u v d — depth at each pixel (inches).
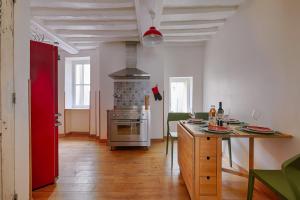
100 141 193.0
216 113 111.3
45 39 162.9
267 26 93.1
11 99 66.9
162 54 193.8
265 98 95.0
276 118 86.8
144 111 167.6
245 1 113.7
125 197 89.5
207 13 126.9
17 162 70.7
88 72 225.9
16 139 70.1
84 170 121.3
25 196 76.4
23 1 73.9
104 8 123.6
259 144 99.3
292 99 77.5
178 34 168.4
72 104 227.3
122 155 151.5
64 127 215.8
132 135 167.6
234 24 128.6
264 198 87.9
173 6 123.1
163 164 131.4
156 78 193.9
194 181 78.7
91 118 214.4
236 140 124.5
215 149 78.2
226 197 89.4
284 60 81.8
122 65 190.9
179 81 215.6
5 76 63.9
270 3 90.7
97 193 93.2
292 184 44.4
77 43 191.8
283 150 82.4
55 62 105.3
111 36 170.9
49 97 101.2
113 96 192.4
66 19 139.7
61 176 112.5
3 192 63.4
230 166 124.6
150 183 103.3
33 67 94.6
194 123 105.7
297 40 75.0
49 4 114.3
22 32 73.3
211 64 179.6
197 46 208.5
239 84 122.2
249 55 109.8
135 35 167.2
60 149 167.9
